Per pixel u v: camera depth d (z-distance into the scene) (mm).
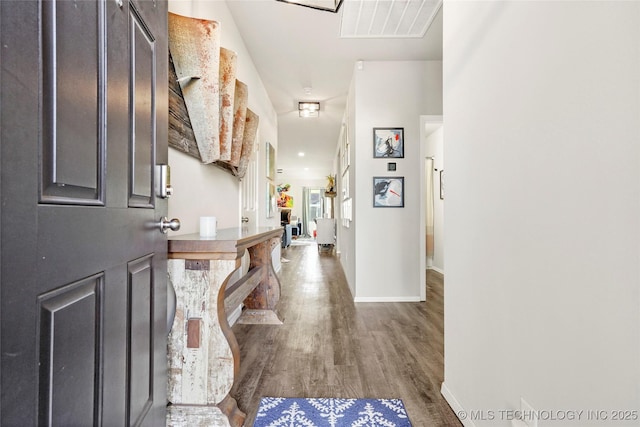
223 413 1385
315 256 7648
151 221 1088
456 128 1561
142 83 1009
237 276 2773
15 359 512
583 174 805
